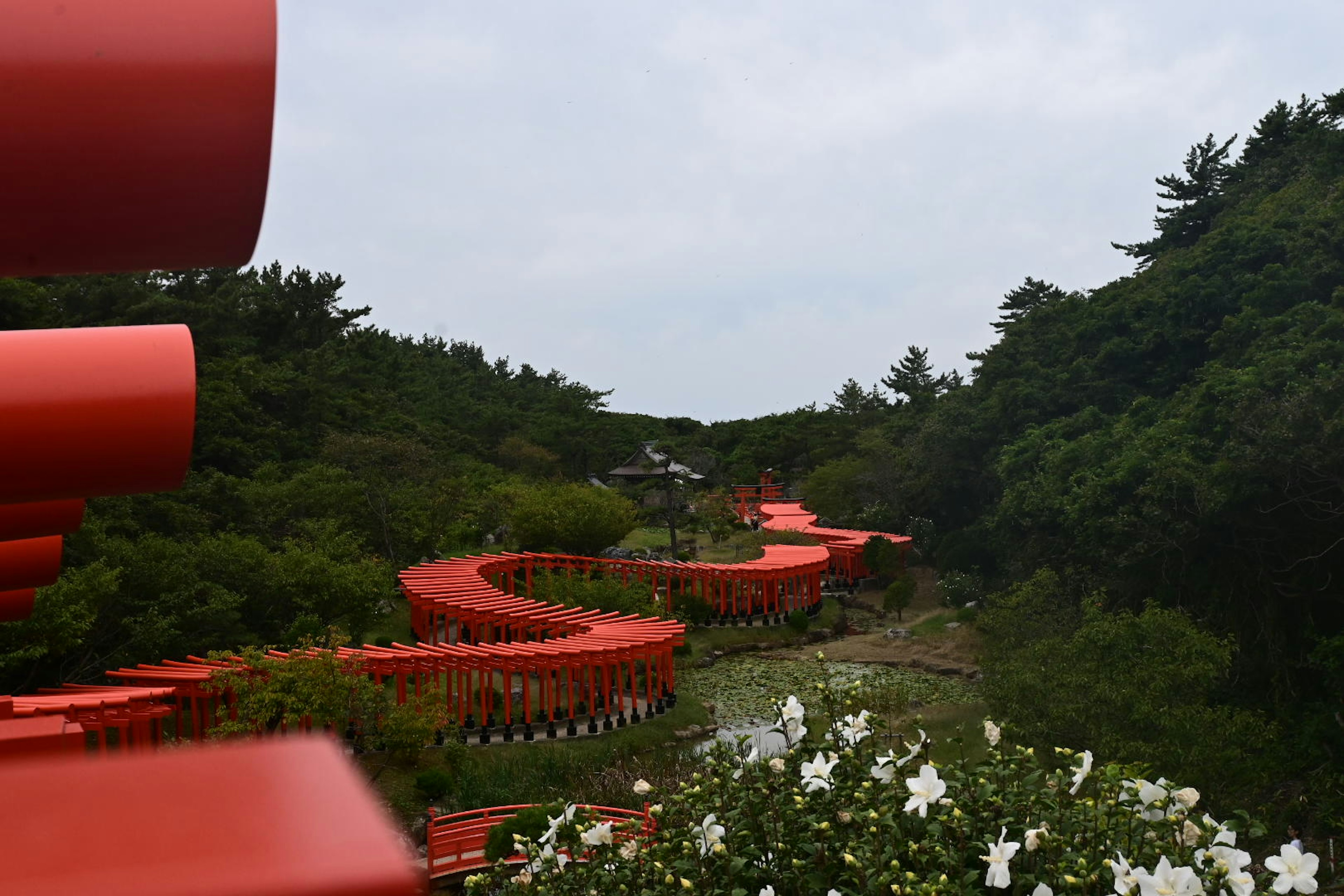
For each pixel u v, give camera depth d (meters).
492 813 16.83
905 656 31.77
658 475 65.69
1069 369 41.81
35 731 2.13
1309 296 32.16
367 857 0.46
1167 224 57.12
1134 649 17.12
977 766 4.95
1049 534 31.95
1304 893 4.17
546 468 63.78
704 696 27.95
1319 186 39.66
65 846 0.45
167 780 0.48
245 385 44.25
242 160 0.59
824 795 5.09
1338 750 18.81
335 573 26.55
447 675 21.59
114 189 0.56
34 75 0.54
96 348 1.02
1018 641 21.77
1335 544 22.22
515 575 39.28
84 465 1.00
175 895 0.44
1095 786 4.88
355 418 51.69
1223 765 15.48
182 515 27.42
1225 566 24.70
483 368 92.94
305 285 56.69
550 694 22.19
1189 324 36.50
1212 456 25.19
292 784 0.49
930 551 47.91
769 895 4.40
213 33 0.57
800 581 39.44
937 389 85.56
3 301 23.92
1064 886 4.23
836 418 75.19
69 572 20.12
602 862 5.28
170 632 21.39
